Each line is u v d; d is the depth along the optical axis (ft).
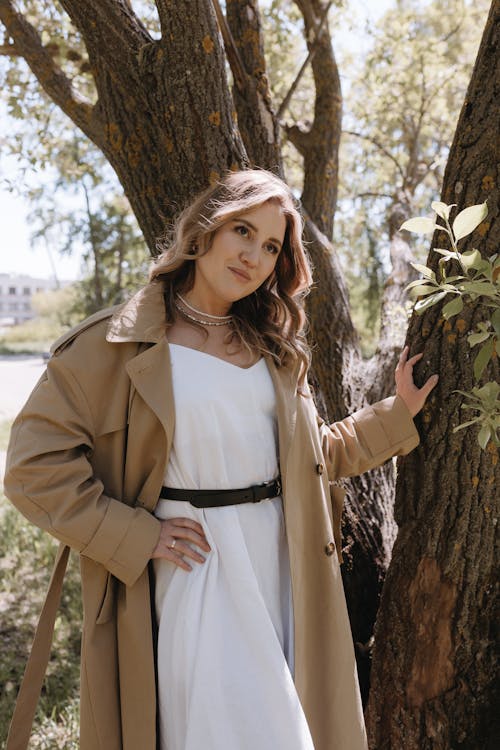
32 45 9.57
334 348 11.95
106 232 33.81
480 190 6.50
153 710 5.74
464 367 6.61
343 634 6.36
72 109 9.41
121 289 35.27
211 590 5.65
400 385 6.97
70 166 22.36
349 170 26.81
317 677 6.24
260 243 5.97
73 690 10.61
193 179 7.73
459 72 21.56
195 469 5.81
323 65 14.19
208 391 5.82
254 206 5.86
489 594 6.83
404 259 15.06
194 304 6.28
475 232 6.51
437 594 6.93
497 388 5.76
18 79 16.93
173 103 7.57
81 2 7.54
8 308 248.73
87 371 5.70
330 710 6.22
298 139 14.48
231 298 6.04
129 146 8.18
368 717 7.35
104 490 5.87
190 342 6.13
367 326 28.53
